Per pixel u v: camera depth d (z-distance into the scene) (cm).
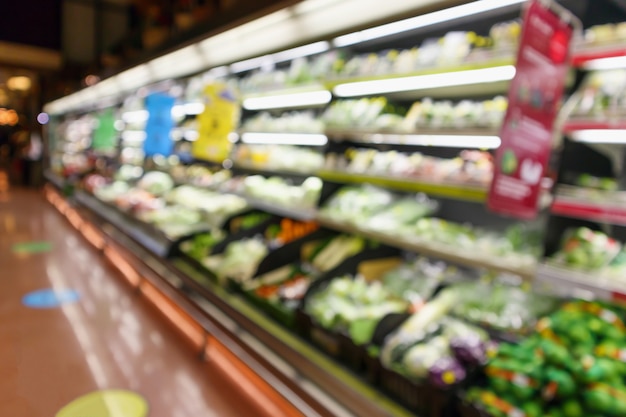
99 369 282
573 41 168
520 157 159
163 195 575
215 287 315
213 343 296
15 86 1614
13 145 1673
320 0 217
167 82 542
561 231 183
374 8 219
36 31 1005
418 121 250
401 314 217
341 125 297
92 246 607
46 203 1001
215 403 252
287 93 343
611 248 173
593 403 146
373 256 282
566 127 171
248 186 402
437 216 307
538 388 157
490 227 283
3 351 301
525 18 150
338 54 324
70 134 1142
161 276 375
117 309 384
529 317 200
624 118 156
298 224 369
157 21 624
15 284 436
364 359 201
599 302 183
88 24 1074
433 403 169
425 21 247
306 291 253
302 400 211
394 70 252
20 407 238
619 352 156
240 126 438
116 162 830
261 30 277
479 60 207
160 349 314
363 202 287
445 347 187
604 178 185
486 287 229
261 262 307
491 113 222
